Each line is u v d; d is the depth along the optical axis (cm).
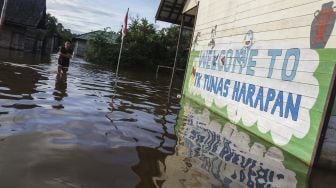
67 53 1442
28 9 3203
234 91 839
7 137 462
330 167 522
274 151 581
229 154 526
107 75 1858
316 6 579
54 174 362
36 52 3544
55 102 755
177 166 434
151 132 609
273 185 414
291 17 647
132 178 377
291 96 602
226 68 921
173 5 1758
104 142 505
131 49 3394
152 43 3475
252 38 792
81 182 350
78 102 802
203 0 1265
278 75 654
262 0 771
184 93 1330
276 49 679
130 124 650
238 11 902
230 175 426
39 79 1115
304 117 558
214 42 1064
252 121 721
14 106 652
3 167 362
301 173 481
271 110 656
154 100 1063
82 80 1328
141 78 2061
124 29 1980
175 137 594
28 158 397
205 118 834
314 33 573
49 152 427
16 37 3077
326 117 515
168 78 2570
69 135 514
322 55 543
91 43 3597
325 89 523
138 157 454
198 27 1278
